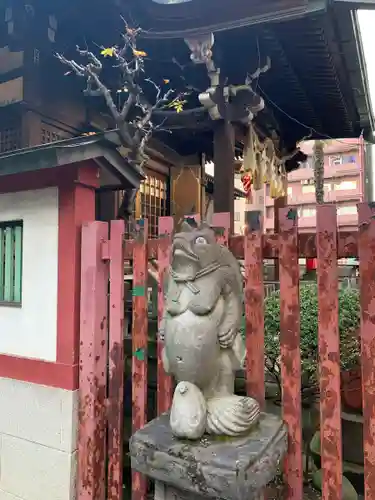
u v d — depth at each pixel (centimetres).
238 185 1522
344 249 232
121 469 311
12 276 362
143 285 300
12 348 354
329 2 482
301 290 399
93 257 314
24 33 625
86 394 313
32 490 332
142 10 557
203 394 223
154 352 409
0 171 316
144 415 299
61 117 705
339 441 231
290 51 635
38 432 331
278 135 972
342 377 391
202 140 939
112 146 324
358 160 2584
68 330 319
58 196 329
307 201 2667
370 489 220
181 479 200
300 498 242
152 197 909
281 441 222
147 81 701
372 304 220
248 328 260
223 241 273
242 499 184
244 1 514
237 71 676
